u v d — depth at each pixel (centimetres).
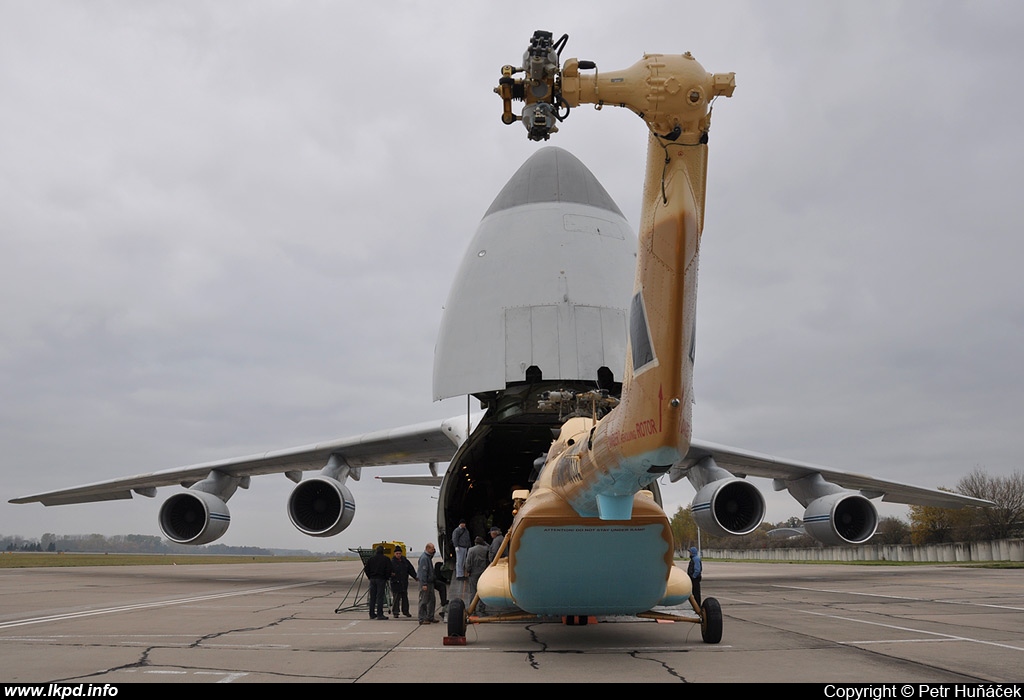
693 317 455
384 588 1075
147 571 2970
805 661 642
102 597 1458
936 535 4950
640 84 405
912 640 772
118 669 611
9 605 1261
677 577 762
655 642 777
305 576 2625
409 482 2378
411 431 1438
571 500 628
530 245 1097
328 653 705
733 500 1309
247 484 1786
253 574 2856
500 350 1047
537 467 812
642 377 470
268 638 822
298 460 1647
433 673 594
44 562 4500
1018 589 1555
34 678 568
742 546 8438
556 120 420
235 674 587
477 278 1116
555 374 1023
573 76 411
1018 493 4578
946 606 1173
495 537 931
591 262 1092
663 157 429
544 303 1054
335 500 1448
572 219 1125
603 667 620
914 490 1706
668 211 427
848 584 1788
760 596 1415
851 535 1479
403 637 834
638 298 474
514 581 674
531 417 1104
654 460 480
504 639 812
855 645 739
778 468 1566
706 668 612
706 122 416
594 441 554
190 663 641
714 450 1409
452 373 1088
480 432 1117
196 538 1537
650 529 641
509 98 432
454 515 1257
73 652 708
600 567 661
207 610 1180
